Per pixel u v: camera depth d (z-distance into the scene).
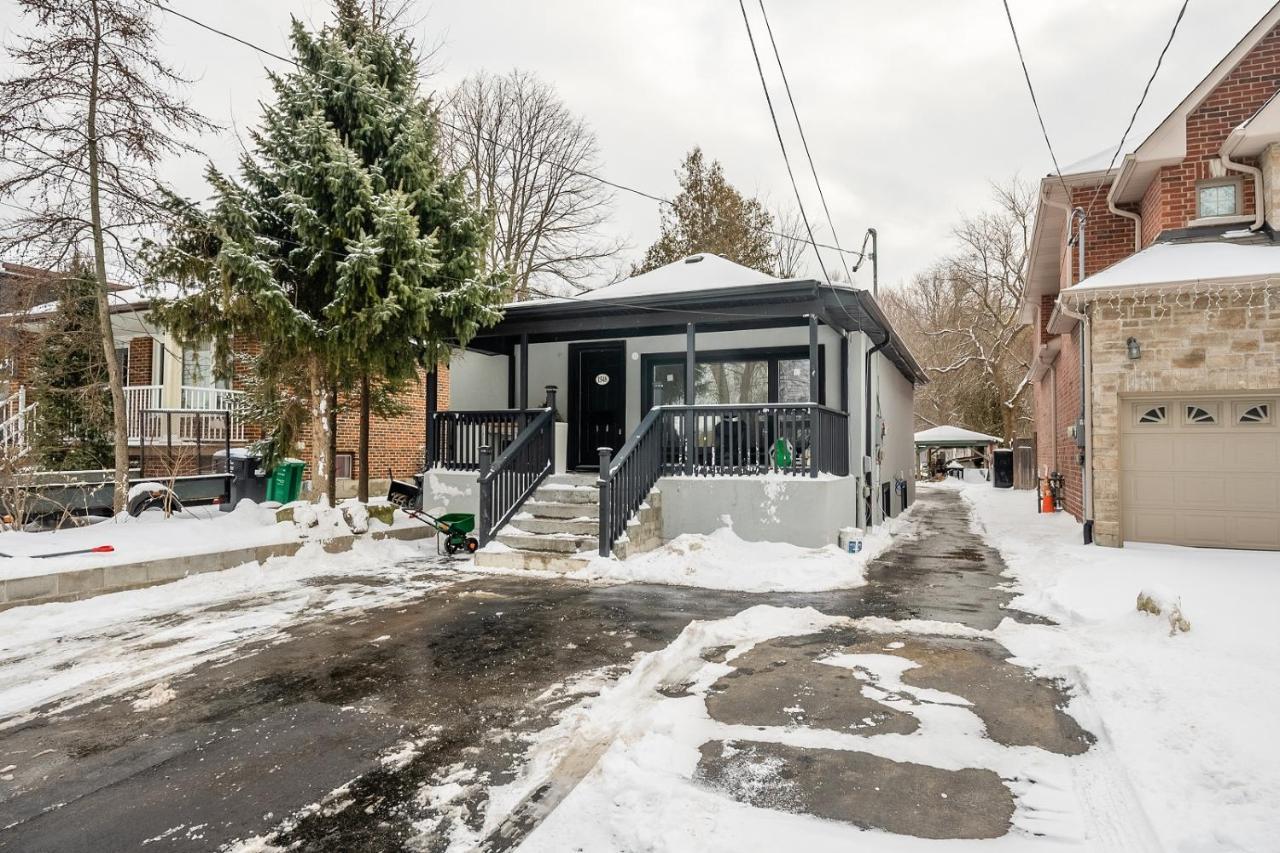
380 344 8.77
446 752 3.40
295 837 2.65
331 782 3.10
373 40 9.62
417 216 8.87
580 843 2.51
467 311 9.32
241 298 7.92
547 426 10.48
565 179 26.05
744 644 5.20
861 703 3.90
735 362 11.96
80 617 6.07
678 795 2.81
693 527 9.34
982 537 11.40
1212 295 8.45
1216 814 2.53
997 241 33.84
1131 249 12.05
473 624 5.88
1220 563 7.52
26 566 6.20
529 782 3.07
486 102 24.94
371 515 10.30
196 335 8.18
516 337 11.85
